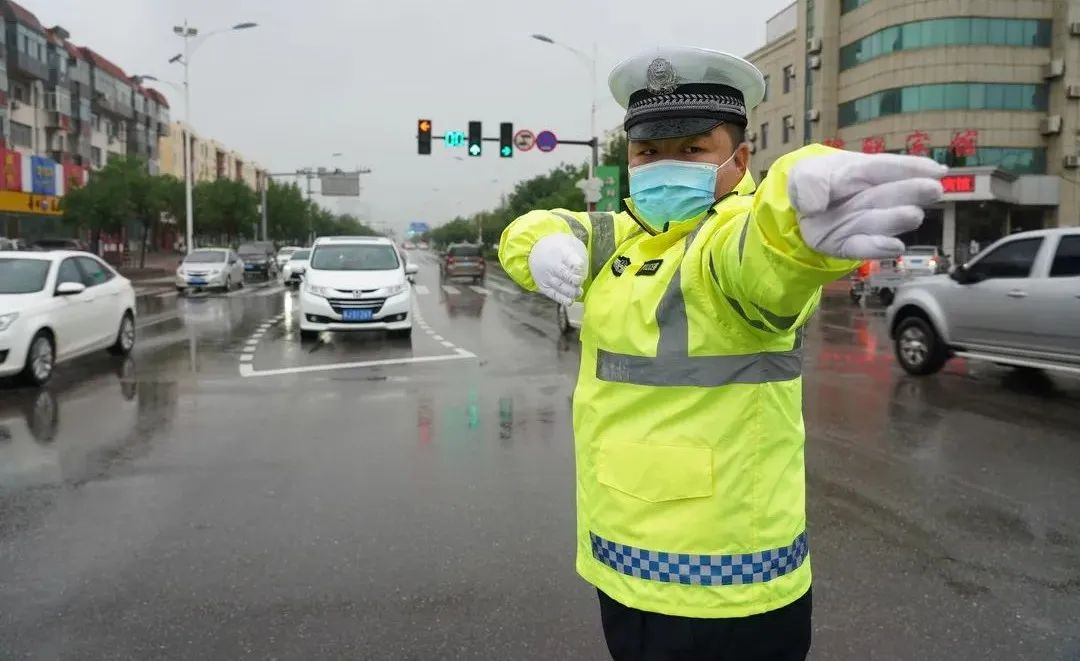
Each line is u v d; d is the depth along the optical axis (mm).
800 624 1698
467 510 4723
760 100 1733
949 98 37500
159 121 75500
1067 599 3578
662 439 1595
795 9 47406
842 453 6000
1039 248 8352
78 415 7332
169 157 83688
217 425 6938
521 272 1839
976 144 37438
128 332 11297
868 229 1135
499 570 3865
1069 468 5625
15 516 4617
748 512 1583
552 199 43188
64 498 4945
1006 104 37562
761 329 1500
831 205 1178
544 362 10703
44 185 41969
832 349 12008
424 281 35500
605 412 1680
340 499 4926
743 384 1558
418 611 3455
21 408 7648
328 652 3125
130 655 3102
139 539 4266
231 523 4508
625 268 1688
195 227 56312
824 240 1180
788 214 1232
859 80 40344
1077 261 8016
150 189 38719
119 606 3500
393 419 7180
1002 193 36188
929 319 9266
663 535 1604
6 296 8805
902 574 3842
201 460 5812
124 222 38719
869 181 1151
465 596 3592
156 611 3455
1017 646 3176
